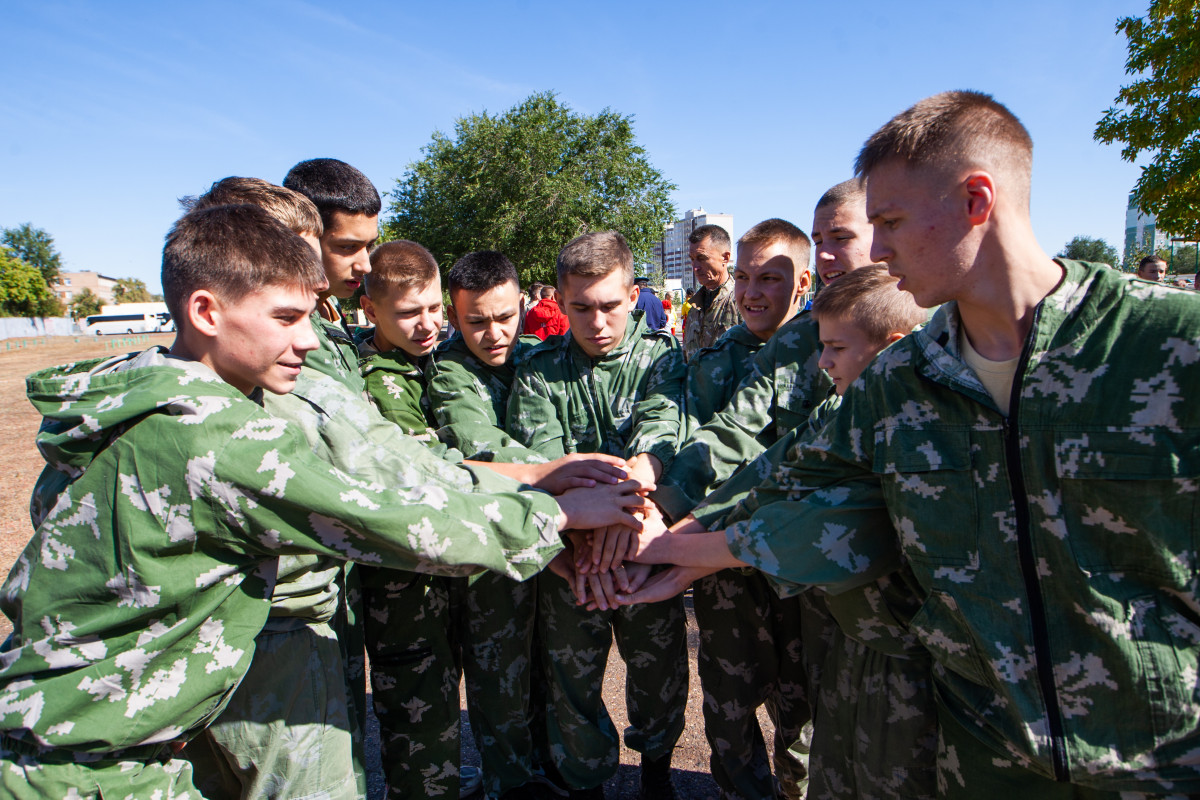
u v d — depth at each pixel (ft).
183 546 4.75
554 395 8.80
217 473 4.71
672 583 7.04
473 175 93.81
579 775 8.48
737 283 8.89
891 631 5.84
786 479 6.09
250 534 4.92
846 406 5.65
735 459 7.81
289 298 5.13
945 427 5.02
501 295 8.45
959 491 4.94
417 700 7.93
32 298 204.85
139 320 211.20
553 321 24.23
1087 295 4.48
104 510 4.66
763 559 5.85
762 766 8.48
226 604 5.07
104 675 4.63
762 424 7.89
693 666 12.40
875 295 6.16
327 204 7.50
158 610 4.72
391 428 6.73
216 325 5.05
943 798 5.47
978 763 5.15
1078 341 4.43
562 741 8.55
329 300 8.25
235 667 5.10
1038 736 4.67
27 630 4.71
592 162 95.86
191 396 4.78
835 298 6.33
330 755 6.12
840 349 6.40
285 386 5.40
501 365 9.15
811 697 7.65
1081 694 4.58
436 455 7.39
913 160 4.49
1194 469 4.17
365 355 9.12
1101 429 4.37
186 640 4.89
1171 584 4.37
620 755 10.00
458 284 8.48
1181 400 4.18
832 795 6.62
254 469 4.78
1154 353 4.25
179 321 5.19
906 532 5.24
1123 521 4.38
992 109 4.43
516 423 8.84
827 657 6.76
